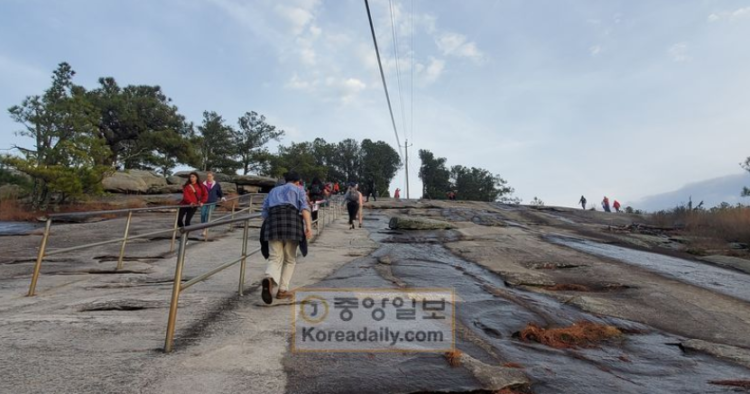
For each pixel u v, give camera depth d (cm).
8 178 2300
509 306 488
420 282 599
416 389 243
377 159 8769
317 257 780
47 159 1878
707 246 1155
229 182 3170
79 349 282
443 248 984
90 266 652
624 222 1970
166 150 3981
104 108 3578
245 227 472
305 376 254
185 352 282
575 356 339
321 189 1311
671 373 315
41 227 1219
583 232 1425
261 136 6028
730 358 361
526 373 285
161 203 2148
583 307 505
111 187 2503
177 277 291
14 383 224
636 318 480
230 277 575
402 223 1313
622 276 720
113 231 1116
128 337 311
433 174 9119
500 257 864
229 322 356
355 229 1319
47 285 515
